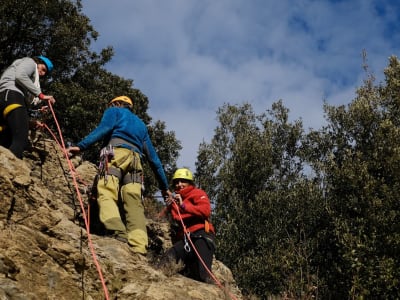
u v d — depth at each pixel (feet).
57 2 61.21
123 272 15.58
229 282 23.89
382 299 50.78
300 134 79.36
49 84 63.00
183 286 17.11
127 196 19.02
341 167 61.82
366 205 56.29
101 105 64.23
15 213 13.25
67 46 62.90
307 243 61.31
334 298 54.60
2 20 56.49
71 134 62.34
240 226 70.33
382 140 59.72
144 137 20.88
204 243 20.75
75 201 20.53
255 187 76.48
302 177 72.79
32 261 12.69
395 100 65.26
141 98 75.05
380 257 52.54
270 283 60.08
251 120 83.71
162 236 24.70
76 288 13.41
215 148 81.10
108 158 18.89
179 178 22.76
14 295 11.34
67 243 14.15
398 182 56.39
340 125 69.82
